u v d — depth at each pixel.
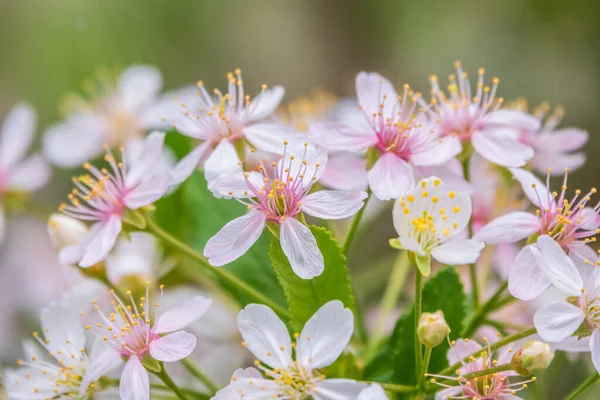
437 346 0.32
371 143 0.33
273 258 0.32
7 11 0.46
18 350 0.41
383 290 0.39
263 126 0.33
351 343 0.33
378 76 0.33
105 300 0.35
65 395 0.33
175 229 0.35
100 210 0.33
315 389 0.31
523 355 0.30
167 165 0.34
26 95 0.45
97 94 0.41
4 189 0.38
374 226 0.43
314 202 0.32
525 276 0.31
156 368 0.31
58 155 0.38
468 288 0.35
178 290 0.35
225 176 0.32
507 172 0.34
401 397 0.32
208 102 0.34
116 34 0.46
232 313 0.35
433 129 0.33
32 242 0.42
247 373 0.31
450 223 0.32
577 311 0.31
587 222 0.32
